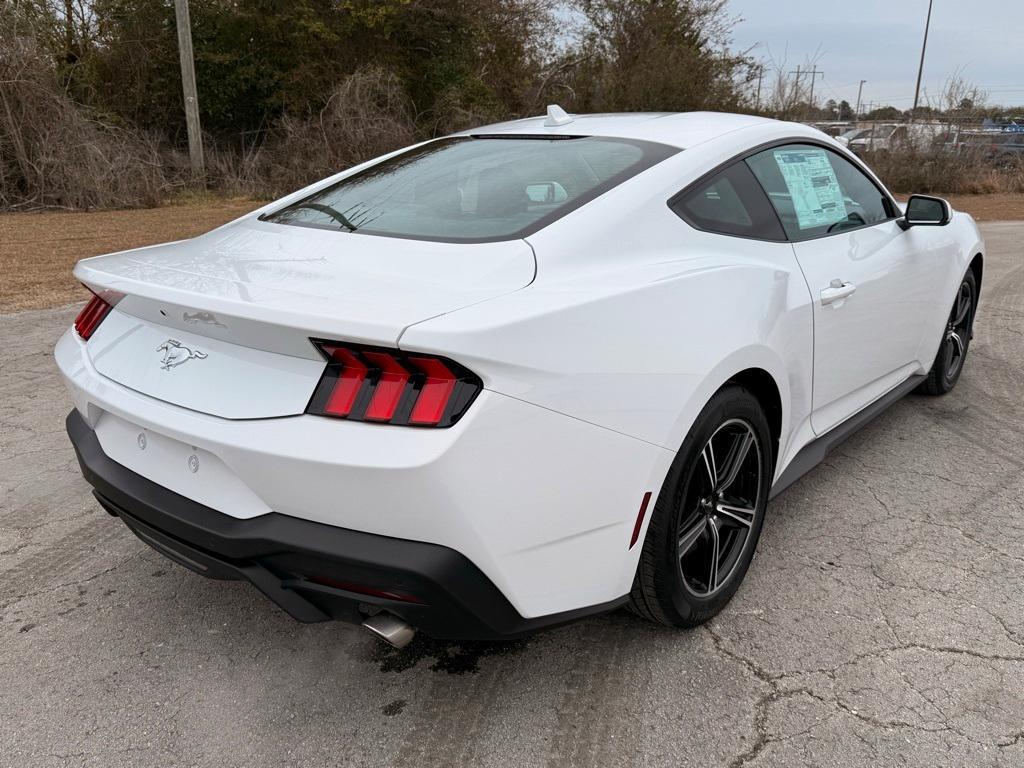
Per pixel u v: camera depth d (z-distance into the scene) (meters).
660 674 2.16
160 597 2.53
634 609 2.22
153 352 1.97
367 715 2.02
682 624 2.28
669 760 1.86
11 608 2.45
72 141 14.22
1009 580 2.61
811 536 2.90
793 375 2.54
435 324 1.58
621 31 22.72
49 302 6.30
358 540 1.66
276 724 1.99
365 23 21.33
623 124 2.77
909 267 3.34
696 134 2.63
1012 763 1.84
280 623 2.40
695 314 2.07
